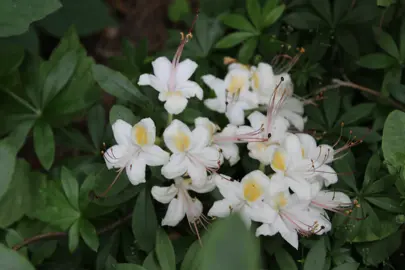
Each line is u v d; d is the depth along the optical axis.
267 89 0.70
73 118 0.74
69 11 1.01
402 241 0.71
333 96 0.74
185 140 0.63
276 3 0.74
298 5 0.77
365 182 0.68
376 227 0.67
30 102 0.74
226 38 0.74
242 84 0.69
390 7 0.75
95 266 0.70
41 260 0.68
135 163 0.63
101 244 0.70
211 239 0.47
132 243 0.69
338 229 0.67
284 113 0.70
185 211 0.65
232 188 0.64
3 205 0.71
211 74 0.74
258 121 0.67
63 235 0.71
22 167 0.73
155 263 0.64
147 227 0.66
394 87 0.71
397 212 0.67
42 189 0.68
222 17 0.75
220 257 0.47
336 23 0.75
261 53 0.75
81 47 0.75
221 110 0.69
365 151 0.73
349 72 0.77
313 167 0.64
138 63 0.78
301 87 0.75
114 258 0.66
